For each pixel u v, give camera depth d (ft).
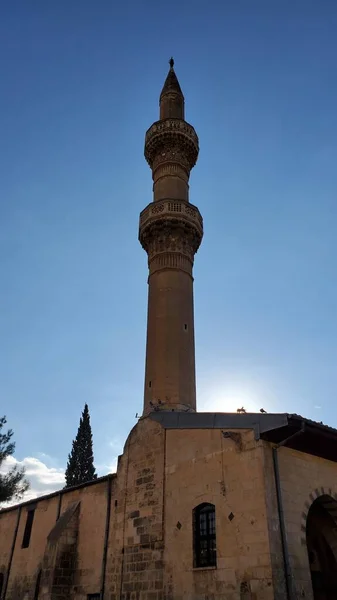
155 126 120.06
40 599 81.20
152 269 104.37
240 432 63.16
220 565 58.18
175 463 70.59
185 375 92.32
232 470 62.13
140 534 71.15
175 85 130.21
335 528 68.33
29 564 96.32
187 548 63.31
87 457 216.95
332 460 69.21
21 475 95.14
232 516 59.36
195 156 121.19
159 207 107.45
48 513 97.50
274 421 59.62
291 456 62.95
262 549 54.60
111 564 74.08
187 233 106.22
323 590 66.54
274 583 52.16
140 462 76.95
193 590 60.03
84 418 227.81
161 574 65.05
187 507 65.87
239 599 54.65
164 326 95.86
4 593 100.17
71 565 82.64
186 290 102.01
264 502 56.65
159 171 116.57
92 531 81.56
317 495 63.41
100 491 84.28
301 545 57.31
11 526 109.50
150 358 94.58
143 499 73.41
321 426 60.85
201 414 71.10
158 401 88.28
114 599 70.59
